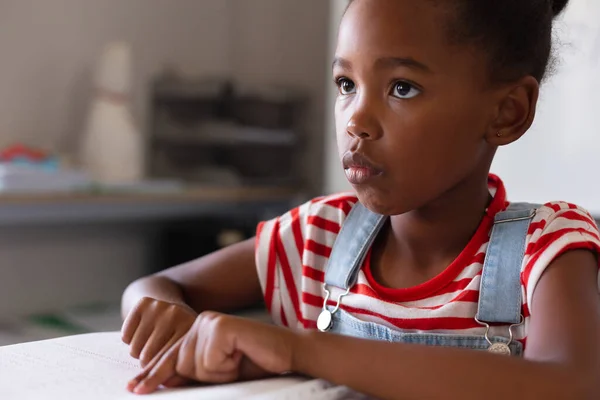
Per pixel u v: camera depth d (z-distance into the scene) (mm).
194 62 2414
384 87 568
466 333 625
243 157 2395
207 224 2146
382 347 504
